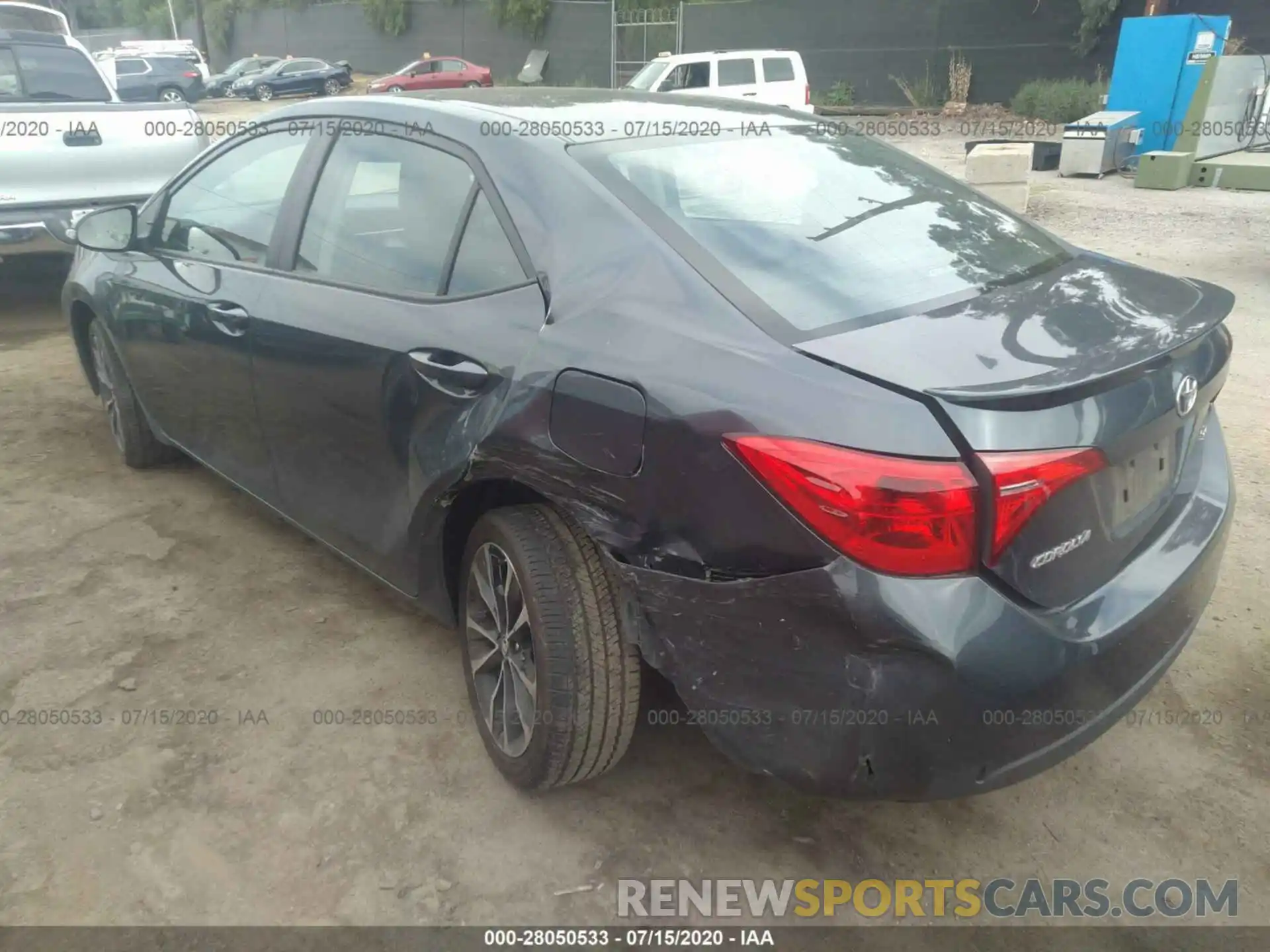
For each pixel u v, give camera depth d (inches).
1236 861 96.1
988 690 73.4
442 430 99.4
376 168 116.2
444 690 119.0
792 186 105.2
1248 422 199.3
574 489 87.0
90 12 2541.8
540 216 97.0
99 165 255.0
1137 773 107.1
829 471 71.8
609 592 91.3
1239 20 833.5
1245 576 143.6
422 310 104.3
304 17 1840.6
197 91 1253.7
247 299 127.2
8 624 130.0
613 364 84.4
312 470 124.6
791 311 83.8
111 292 158.2
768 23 1115.3
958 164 613.9
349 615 134.0
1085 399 75.3
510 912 89.8
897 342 78.9
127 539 153.2
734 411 76.4
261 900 90.3
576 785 102.8
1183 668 123.8
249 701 116.3
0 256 246.7
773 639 76.5
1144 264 344.5
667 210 94.4
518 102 116.6
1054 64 952.3
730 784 105.2
